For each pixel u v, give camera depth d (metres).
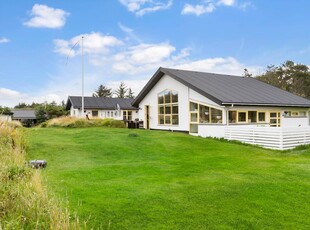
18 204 4.37
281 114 20.12
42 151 9.91
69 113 43.00
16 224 3.84
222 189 5.96
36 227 3.78
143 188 5.98
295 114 21.62
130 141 12.61
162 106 21.98
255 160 9.51
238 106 17.19
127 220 4.43
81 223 4.30
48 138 13.02
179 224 4.32
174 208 4.91
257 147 12.88
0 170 5.83
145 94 23.66
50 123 20.97
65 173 7.17
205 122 18.14
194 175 7.22
